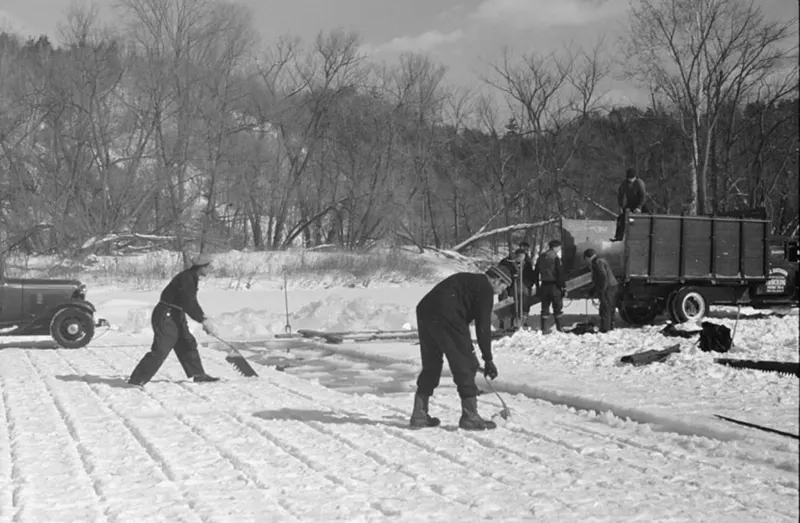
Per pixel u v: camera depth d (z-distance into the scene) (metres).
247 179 48.28
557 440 7.88
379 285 38.22
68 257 40.00
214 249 42.59
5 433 8.32
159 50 46.69
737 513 5.65
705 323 14.12
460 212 58.69
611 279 17.84
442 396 10.48
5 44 45.19
